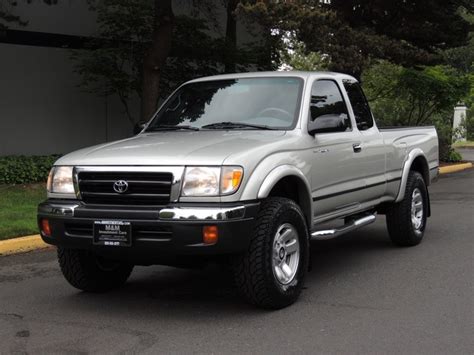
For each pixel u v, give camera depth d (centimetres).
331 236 607
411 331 482
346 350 443
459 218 1057
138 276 684
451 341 460
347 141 649
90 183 517
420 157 841
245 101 632
